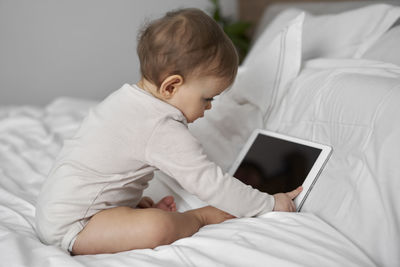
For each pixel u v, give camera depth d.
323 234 0.74
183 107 0.90
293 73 1.25
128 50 3.26
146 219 0.77
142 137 0.84
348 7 1.70
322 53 1.43
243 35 2.96
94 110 0.94
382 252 0.68
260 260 0.65
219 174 0.84
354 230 0.74
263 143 1.11
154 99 0.87
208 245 0.70
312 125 1.05
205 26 0.85
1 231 0.81
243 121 1.25
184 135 0.84
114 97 0.92
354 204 0.77
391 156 0.75
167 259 0.68
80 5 3.04
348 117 0.93
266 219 0.80
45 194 0.85
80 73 3.17
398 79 0.89
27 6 2.89
